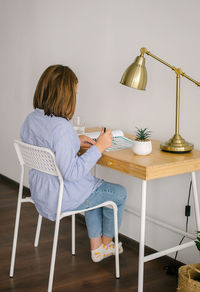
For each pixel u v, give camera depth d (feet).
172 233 8.95
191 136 8.31
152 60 8.95
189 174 8.45
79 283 8.13
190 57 8.11
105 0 10.05
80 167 7.11
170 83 8.63
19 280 8.18
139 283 7.07
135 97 9.53
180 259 8.78
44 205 7.57
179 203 8.74
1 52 15.05
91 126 10.99
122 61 9.76
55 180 7.33
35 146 7.05
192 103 8.20
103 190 7.91
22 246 9.69
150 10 8.87
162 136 8.96
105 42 10.19
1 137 15.55
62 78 7.20
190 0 7.99
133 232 10.00
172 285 8.12
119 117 10.05
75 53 11.28
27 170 13.93
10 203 12.83
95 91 10.72
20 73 13.96
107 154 7.45
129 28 9.45
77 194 7.55
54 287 7.95
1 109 15.38
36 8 12.78
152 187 9.33
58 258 9.14
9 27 14.38
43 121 7.23
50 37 12.26
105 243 8.71
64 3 11.50
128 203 10.05
